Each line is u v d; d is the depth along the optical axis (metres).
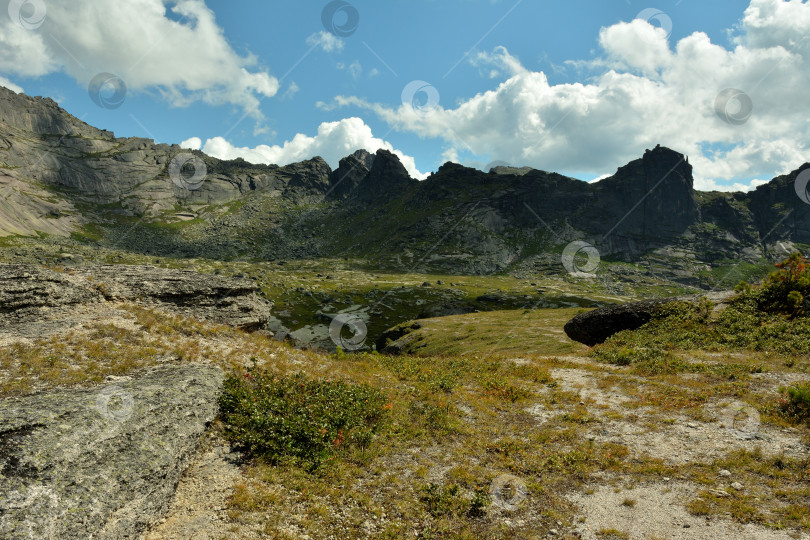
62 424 9.77
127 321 21.58
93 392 12.19
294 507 10.93
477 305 194.62
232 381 16.64
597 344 38.50
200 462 12.30
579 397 21.39
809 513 9.76
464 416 19.25
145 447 10.66
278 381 18.66
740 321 30.20
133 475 9.67
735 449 13.46
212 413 14.40
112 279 26.75
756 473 11.92
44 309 20.67
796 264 31.22
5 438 8.75
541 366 30.30
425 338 76.38
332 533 10.16
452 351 62.56
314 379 20.44
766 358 23.14
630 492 11.89
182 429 12.37
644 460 13.66
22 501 7.62
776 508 10.13
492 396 22.55
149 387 13.38
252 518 10.21
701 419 16.28
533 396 22.33
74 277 24.41
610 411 18.69
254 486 11.52
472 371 29.45
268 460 12.97
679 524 10.06
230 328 27.31
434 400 20.97
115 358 16.75
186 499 10.73
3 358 14.47
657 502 11.18
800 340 24.45
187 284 29.16
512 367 30.19
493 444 15.97
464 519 11.06
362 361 30.16
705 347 27.69
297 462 13.03
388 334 93.31
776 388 18.31
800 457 12.35
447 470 13.82
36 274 22.00
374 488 12.45
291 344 31.80
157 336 20.89
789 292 29.89
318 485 12.01
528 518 11.09
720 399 18.11
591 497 11.89
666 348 29.59
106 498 8.80
